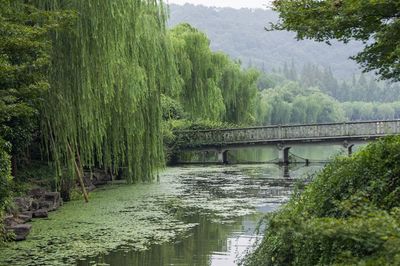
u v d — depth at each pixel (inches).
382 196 301.0
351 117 5516.7
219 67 1784.0
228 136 1843.0
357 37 368.2
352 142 1669.5
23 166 869.8
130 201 868.6
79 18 733.9
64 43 746.2
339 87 6678.2
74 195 897.5
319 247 270.7
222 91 1936.5
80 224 654.5
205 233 604.1
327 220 232.4
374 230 205.5
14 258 484.4
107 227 635.5
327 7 351.3
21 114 522.3
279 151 1787.6
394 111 5551.2
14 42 502.9
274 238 343.3
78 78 749.9
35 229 617.6
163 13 1012.5
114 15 771.4
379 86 6555.1
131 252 512.1
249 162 1897.1
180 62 1568.7
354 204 261.7
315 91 5118.1
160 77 1000.2
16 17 572.4
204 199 898.7
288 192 996.6
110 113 916.0
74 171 813.2
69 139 802.8
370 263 195.3
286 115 4037.9
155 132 1017.5
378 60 383.2
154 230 623.2
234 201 876.0
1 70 470.3
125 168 1114.7
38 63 550.6
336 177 347.3
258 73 2046.0
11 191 556.4
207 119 1822.1
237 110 1996.8
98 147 880.3
